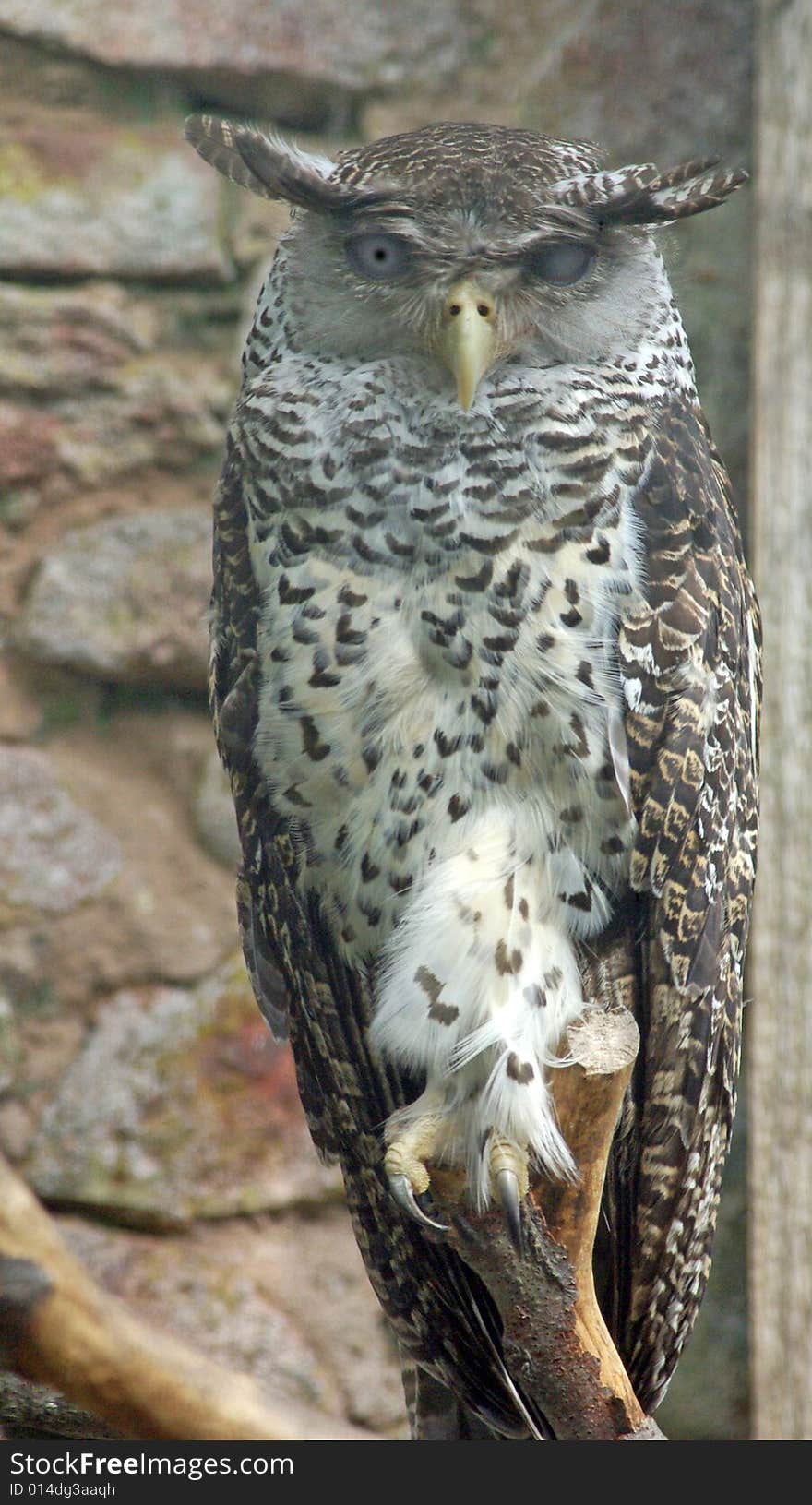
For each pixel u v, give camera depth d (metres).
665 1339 5.52
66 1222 5.84
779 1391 5.88
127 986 5.87
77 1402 5.16
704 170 5.48
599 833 5.45
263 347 5.50
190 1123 5.86
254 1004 5.88
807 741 5.88
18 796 5.87
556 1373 5.38
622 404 5.46
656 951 5.48
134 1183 5.85
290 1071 5.88
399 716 5.44
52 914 5.86
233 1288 5.85
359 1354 5.86
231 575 5.50
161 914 5.88
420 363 5.45
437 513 5.44
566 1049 5.42
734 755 5.50
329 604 5.45
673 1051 5.48
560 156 5.49
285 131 5.96
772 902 5.88
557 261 5.46
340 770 5.45
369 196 5.46
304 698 5.45
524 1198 5.39
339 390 5.46
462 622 5.43
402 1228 5.52
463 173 5.46
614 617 5.45
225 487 5.51
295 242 5.49
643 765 5.46
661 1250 5.50
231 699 5.50
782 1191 5.88
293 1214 5.88
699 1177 5.50
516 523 5.44
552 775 5.44
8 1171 5.15
